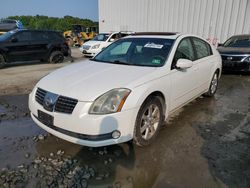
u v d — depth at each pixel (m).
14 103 4.88
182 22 12.86
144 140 3.02
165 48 3.69
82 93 2.65
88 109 2.57
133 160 2.79
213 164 2.74
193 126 3.80
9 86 6.31
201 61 4.45
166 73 3.30
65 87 2.82
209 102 5.08
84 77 3.03
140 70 3.20
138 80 2.88
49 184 2.36
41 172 2.55
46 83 3.07
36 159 2.79
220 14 11.43
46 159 2.80
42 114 2.88
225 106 4.83
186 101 4.08
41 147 3.07
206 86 4.94
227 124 3.90
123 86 2.73
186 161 2.79
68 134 2.72
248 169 2.65
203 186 2.37
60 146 3.10
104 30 17.53
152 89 2.96
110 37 12.98
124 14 15.71
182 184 2.39
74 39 23.05
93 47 12.68
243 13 10.73
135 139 2.90
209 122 3.97
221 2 11.27
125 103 2.66
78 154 2.91
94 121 2.54
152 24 14.26
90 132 2.57
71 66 3.71
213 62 5.00
